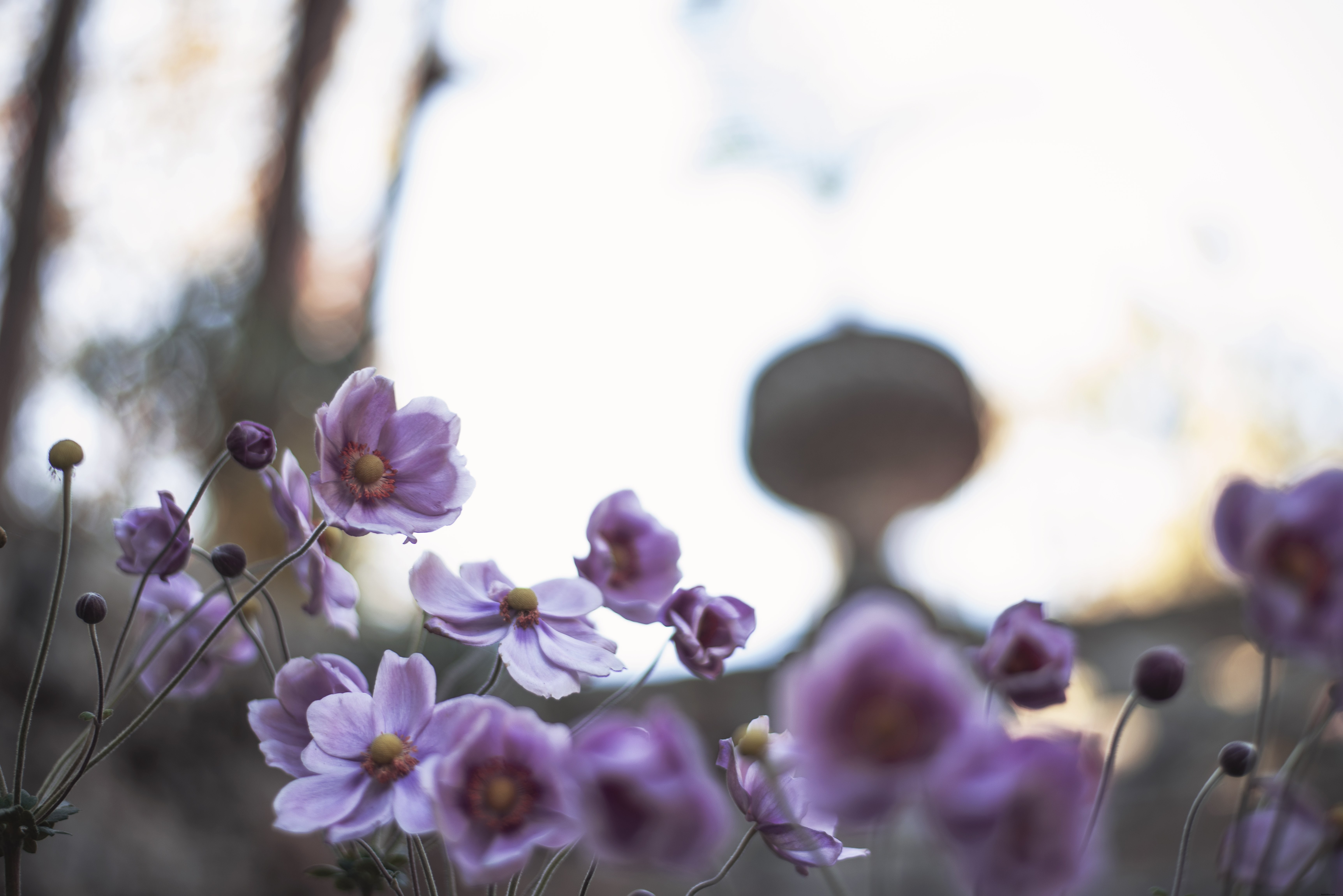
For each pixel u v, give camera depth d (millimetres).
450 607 855
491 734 768
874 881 793
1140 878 2881
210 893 2123
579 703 2814
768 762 790
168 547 885
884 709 706
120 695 897
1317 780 2412
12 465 3578
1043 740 710
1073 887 734
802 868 825
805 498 5031
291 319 4320
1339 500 777
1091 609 5363
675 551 911
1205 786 869
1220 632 4965
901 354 4992
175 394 3883
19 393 3676
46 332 3873
